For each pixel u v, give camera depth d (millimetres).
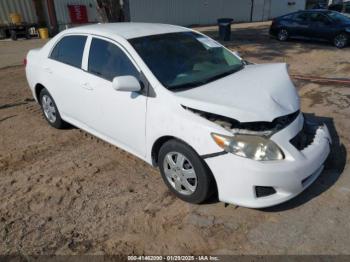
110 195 3395
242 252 2615
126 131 3582
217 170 2770
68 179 3719
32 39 16234
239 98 2916
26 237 2857
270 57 10391
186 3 22844
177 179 3166
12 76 8625
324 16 12523
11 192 3516
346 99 5918
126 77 3109
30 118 5645
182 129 2891
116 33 3723
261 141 2668
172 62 3469
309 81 7297
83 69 4027
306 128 3289
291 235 2760
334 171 3648
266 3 28656
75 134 4926
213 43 4133
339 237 2717
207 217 3006
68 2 17297
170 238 2789
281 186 2707
